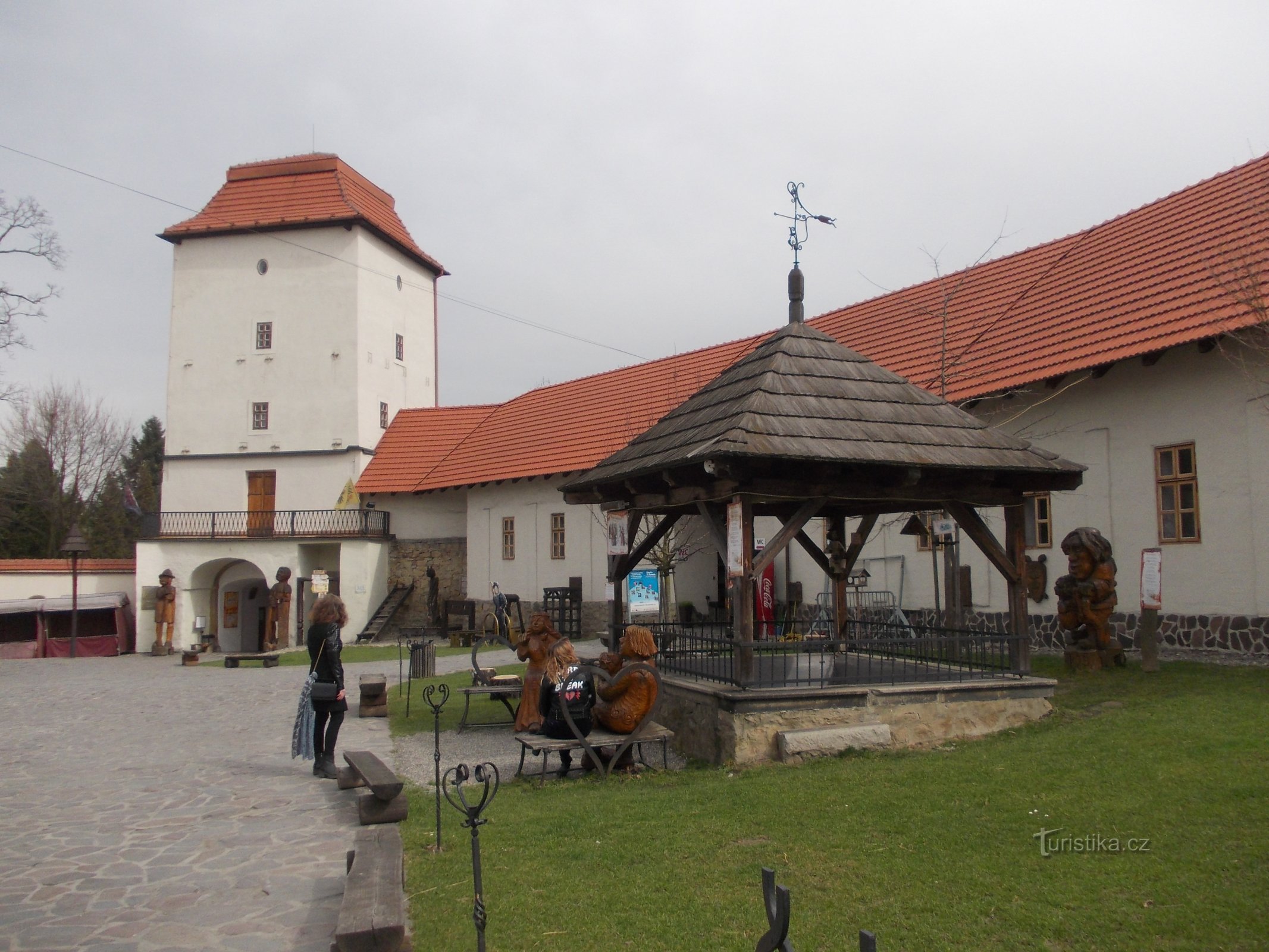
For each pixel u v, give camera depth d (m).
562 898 5.53
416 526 36.31
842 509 12.66
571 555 30.22
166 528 37.16
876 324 23.66
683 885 5.64
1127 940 4.66
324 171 39.47
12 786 9.61
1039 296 19.17
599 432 30.28
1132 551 15.51
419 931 5.19
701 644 12.39
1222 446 14.09
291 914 5.80
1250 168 17.19
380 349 39.72
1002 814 6.58
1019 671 10.05
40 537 53.12
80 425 54.31
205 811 8.36
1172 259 16.45
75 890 6.28
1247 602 13.70
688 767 9.13
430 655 18.36
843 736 8.98
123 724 14.27
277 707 15.89
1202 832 5.96
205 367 39.06
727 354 30.02
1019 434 17.59
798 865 5.86
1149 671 12.41
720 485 9.33
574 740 8.75
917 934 4.83
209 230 38.75
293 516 35.88
